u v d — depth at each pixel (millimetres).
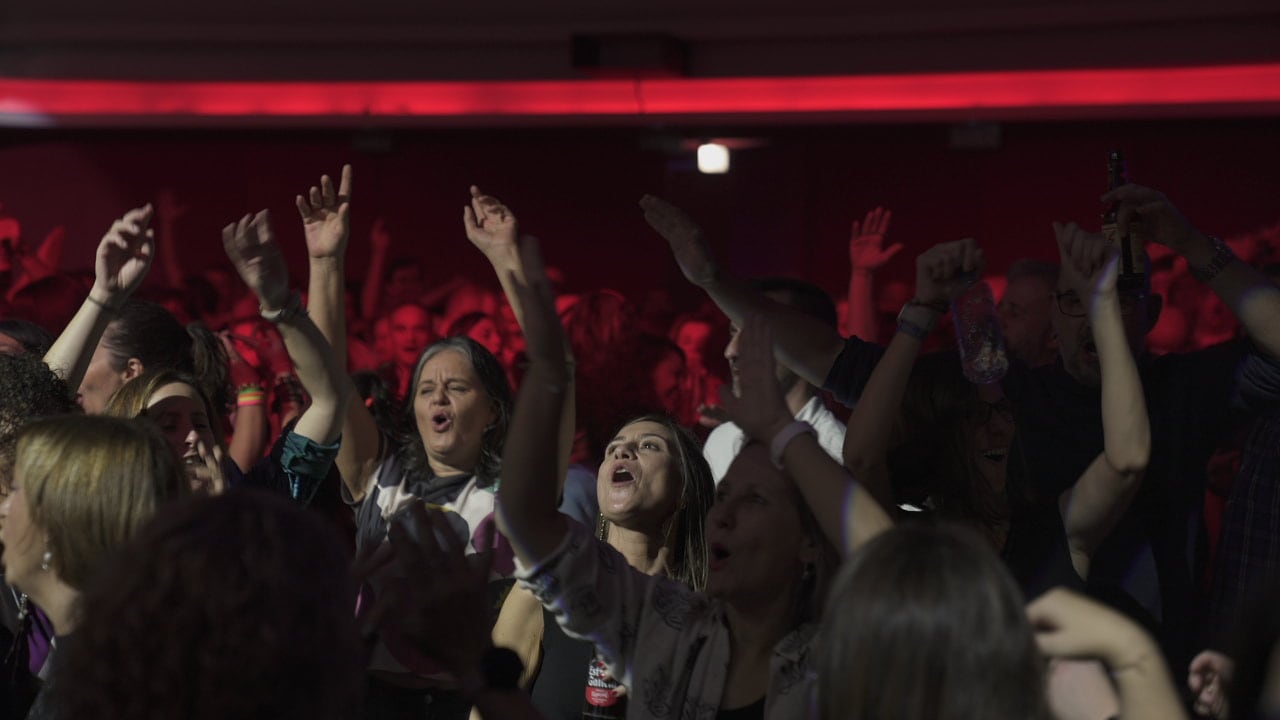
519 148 12414
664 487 4199
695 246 3975
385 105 11609
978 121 10727
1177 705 2000
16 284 12562
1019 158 11320
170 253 12523
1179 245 3627
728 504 2730
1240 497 3859
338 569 1903
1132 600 3592
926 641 1786
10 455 3125
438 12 10617
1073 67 10180
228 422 7453
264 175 12523
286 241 12562
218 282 12383
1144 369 3873
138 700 1732
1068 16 9812
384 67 11336
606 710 3791
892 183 11719
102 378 4688
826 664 1865
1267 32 9602
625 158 12328
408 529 2400
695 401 11922
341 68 11375
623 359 11867
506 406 4781
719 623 2754
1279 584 1891
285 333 4035
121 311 4754
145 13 10891
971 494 3236
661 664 2721
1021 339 5406
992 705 1776
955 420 3242
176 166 12539
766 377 2613
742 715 2660
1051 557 3184
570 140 12195
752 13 10367
